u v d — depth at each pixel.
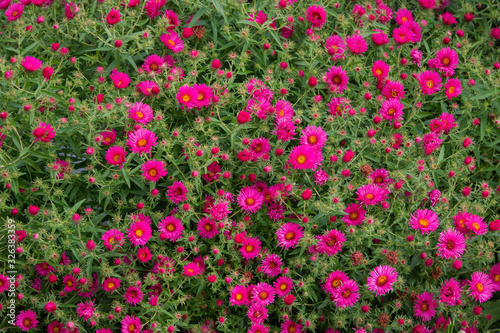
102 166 3.87
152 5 4.12
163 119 3.82
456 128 4.26
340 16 4.39
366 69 4.37
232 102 3.94
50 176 3.79
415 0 5.05
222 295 3.78
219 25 4.29
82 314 3.53
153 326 3.52
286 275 3.78
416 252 3.79
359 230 3.67
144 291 3.68
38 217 3.63
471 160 4.34
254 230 3.94
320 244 3.60
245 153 3.62
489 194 4.05
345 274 3.70
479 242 3.81
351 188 3.66
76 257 3.49
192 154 3.63
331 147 3.82
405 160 4.01
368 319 3.82
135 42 4.02
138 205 3.65
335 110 3.99
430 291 3.75
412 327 3.84
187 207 3.61
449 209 4.16
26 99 3.65
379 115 4.11
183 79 4.00
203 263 3.81
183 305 3.89
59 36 4.25
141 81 4.03
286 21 4.16
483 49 5.19
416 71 4.62
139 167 3.67
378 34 4.35
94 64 4.21
